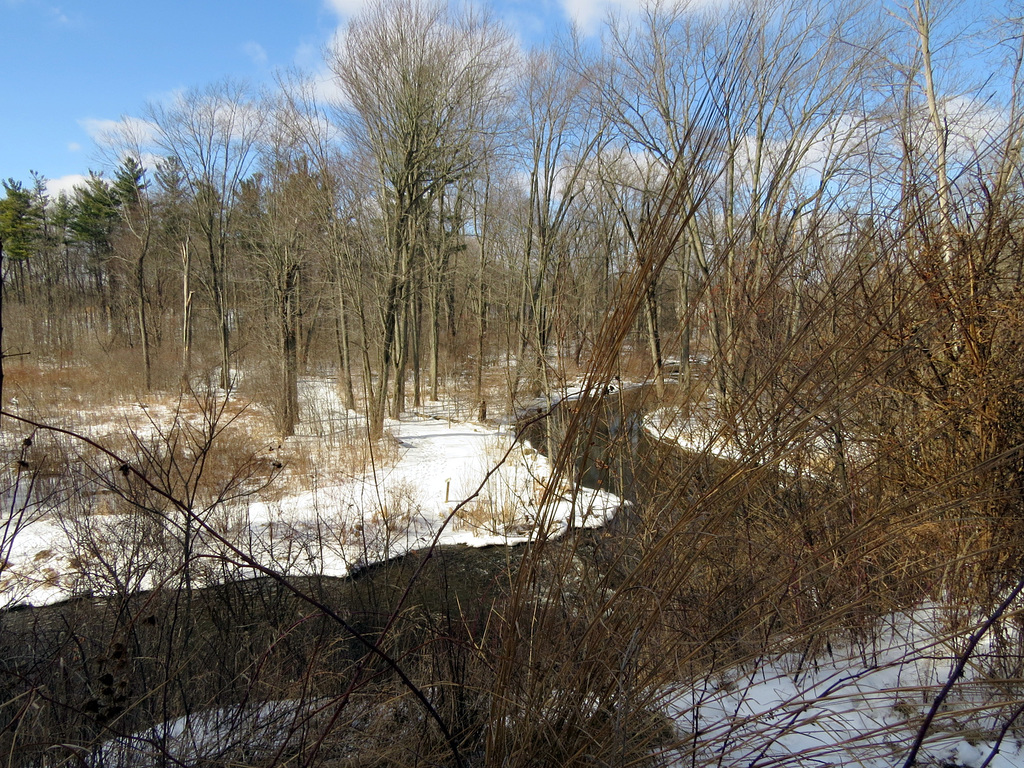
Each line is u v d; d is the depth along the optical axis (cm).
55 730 278
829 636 281
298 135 1576
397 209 1734
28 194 3775
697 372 255
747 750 251
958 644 278
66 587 455
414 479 1140
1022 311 270
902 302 262
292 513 823
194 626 366
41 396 1609
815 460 340
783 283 308
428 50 1705
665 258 203
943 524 280
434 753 263
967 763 237
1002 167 275
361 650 391
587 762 226
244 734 275
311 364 2616
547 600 237
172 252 2800
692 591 305
